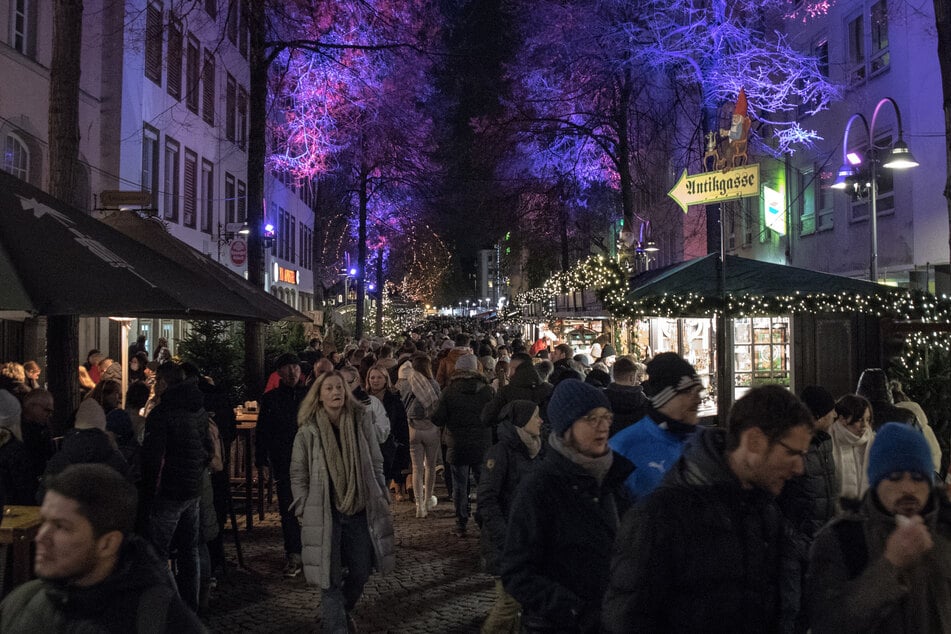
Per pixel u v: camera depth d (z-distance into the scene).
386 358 13.44
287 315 10.41
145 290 5.77
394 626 6.58
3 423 5.47
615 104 25.89
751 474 2.67
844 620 2.52
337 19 18.08
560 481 3.64
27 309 5.18
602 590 3.55
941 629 2.58
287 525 8.12
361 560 5.91
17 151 16.02
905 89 19.42
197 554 6.59
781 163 26.00
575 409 3.62
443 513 11.27
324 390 5.93
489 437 9.78
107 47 19.38
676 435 4.23
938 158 18.45
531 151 29.50
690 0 22.86
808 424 2.63
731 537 2.61
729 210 29.48
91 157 18.81
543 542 3.60
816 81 23.67
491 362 14.74
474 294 131.88
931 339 11.75
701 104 23.17
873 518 2.65
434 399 11.03
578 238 36.09
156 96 21.91
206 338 15.92
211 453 6.67
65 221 6.16
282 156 32.94
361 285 38.09
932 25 18.48
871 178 14.49
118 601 2.31
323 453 5.83
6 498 5.38
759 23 26.94
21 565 4.96
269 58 16.50
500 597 5.39
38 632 2.28
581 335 25.80
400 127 32.34
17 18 16.03
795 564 2.77
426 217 45.22
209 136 26.92
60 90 8.14
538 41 25.36
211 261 10.69
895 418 5.99
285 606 7.10
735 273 12.23
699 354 16.94
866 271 21.34
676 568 2.61
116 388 8.08
